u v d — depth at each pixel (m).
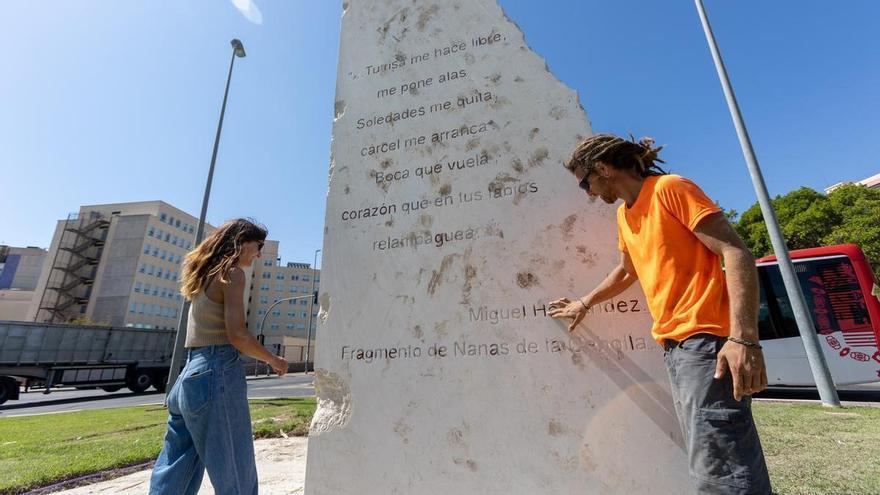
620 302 2.25
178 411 2.04
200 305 2.09
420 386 2.48
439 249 2.68
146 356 19.59
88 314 49.50
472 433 2.31
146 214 53.59
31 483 3.48
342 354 2.69
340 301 2.81
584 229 2.44
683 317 1.55
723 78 8.48
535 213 2.55
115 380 18.41
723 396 1.41
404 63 3.24
